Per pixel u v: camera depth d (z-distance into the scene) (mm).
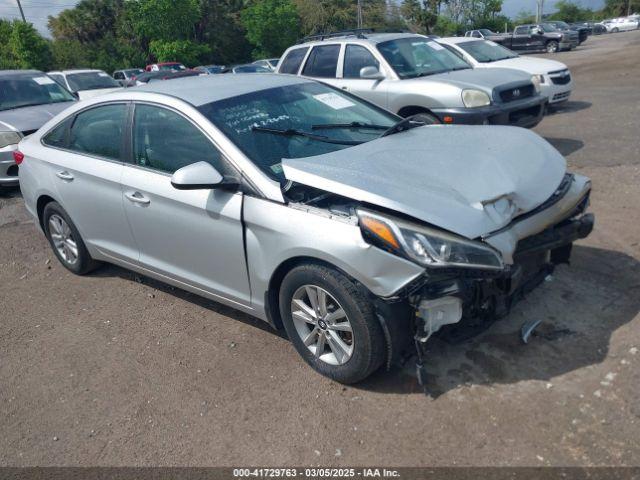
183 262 3791
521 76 7668
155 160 3797
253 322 3979
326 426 2908
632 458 2488
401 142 3633
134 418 3135
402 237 2686
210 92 3871
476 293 2881
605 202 5500
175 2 45625
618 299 3707
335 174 3012
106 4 53312
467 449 2652
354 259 2783
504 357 3252
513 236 2887
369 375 3170
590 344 3277
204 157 3496
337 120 3980
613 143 7836
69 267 5035
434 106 7105
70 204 4516
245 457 2777
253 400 3168
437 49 8453
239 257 3363
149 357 3693
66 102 8906
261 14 47406
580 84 14992
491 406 2895
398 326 2863
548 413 2799
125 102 4094
